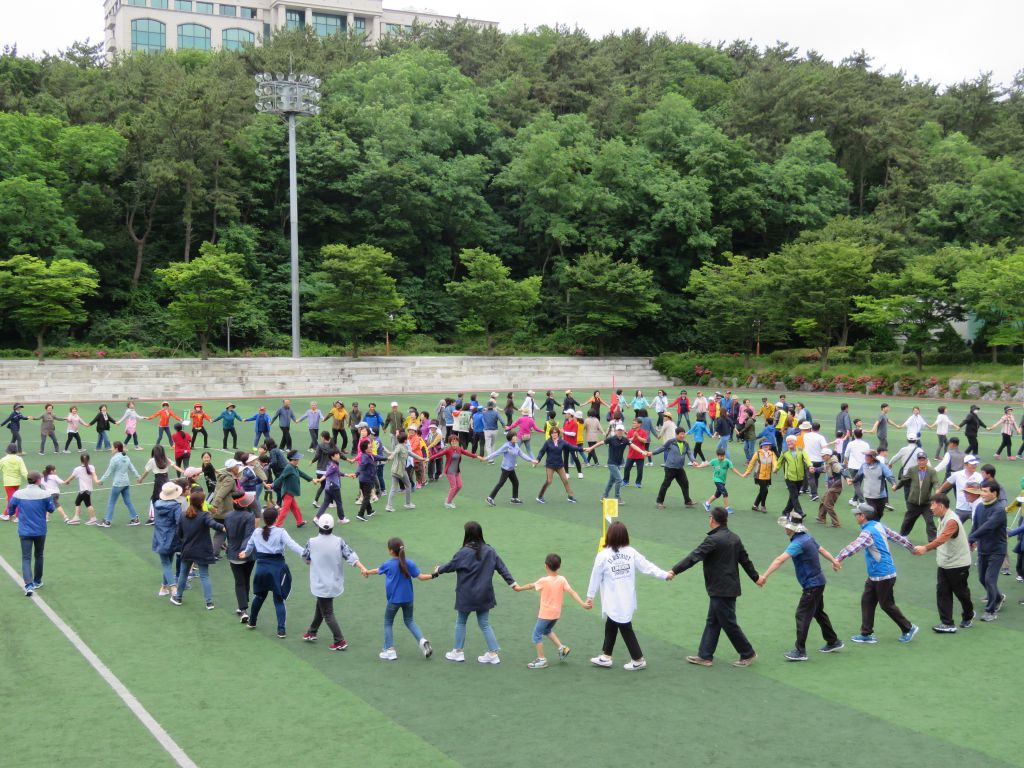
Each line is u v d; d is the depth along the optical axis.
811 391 57.38
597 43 109.69
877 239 67.81
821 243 59.38
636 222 79.44
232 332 65.12
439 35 103.75
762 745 8.22
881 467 16.77
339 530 17.95
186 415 39.22
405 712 9.05
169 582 13.50
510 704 9.27
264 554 11.43
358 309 59.03
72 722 8.83
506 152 80.94
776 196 80.44
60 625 12.02
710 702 9.30
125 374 49.09
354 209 76.00
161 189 64.88
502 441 32.50
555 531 17.80
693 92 100.38
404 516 19.34
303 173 72.50
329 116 76.69
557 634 11.70
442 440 24.23
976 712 9.02
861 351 62.72
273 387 52.75
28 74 73.12
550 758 7.94
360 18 131.75
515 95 86.81
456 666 10.47
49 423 28.72
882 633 11.71
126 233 68.31
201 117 64.81
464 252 66.25
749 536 17.34
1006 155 78.25
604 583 10.29
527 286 65.88
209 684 9.88
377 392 56.16
